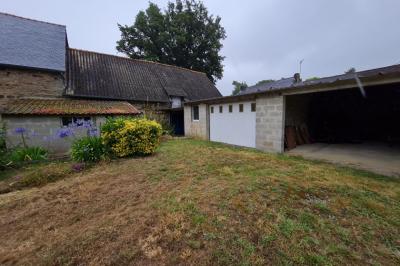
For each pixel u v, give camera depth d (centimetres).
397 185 403
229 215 287
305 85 631
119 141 695
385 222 270
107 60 1678
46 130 906
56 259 220
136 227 271
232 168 525
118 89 1480
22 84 1075
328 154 692
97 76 1475
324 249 218
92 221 299
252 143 878
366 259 206
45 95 1143
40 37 1238
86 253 227
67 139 923
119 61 1758
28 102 1002
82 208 346
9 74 1040
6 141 818
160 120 1452
